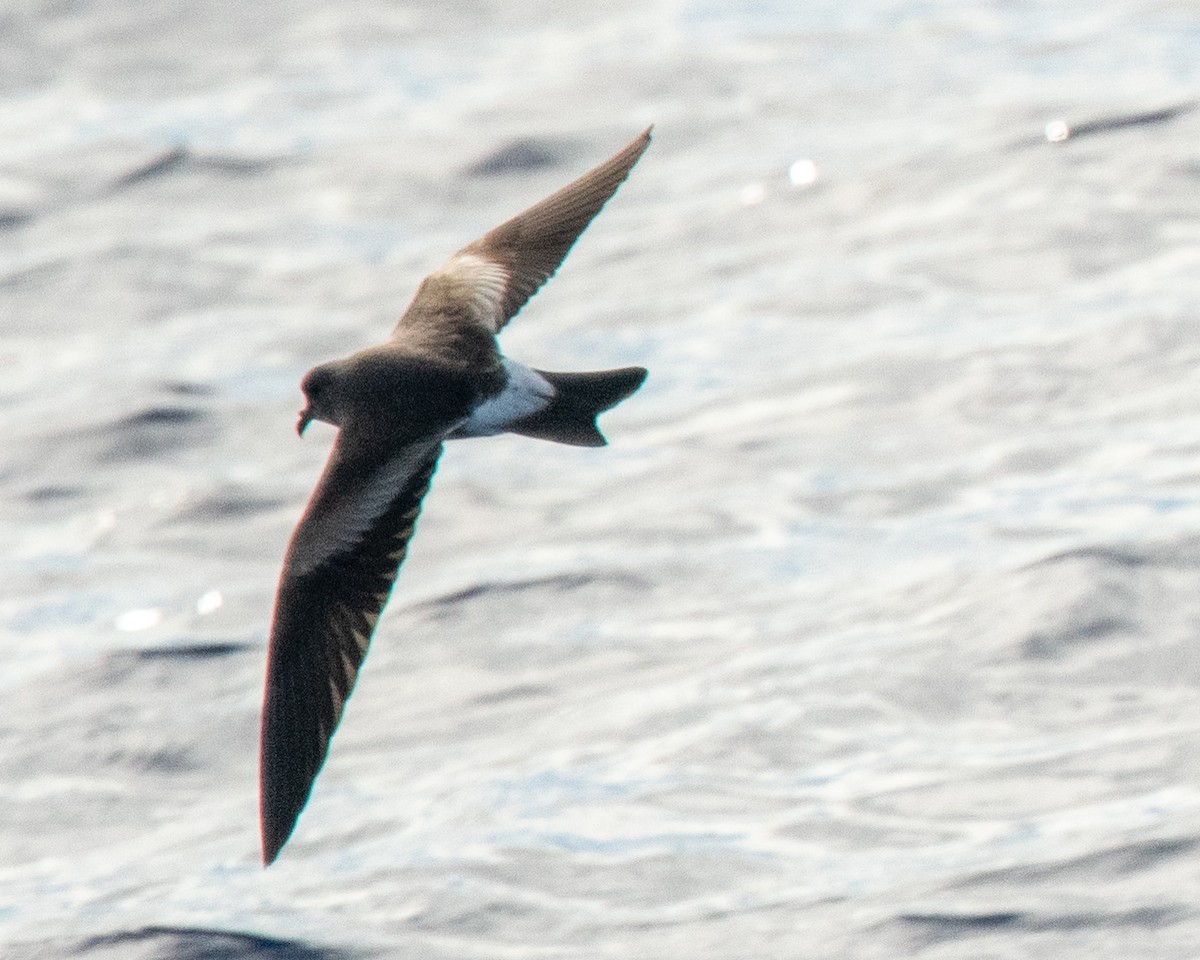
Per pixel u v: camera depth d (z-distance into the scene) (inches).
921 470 582.2
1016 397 620.7
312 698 226.4
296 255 815.1
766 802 411.8
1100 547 505.0
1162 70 911.7
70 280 802.8
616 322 727.7
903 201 796.0
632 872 387.9
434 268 792.3
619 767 433.4
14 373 721.0
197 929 382.9
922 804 403.2
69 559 584.4
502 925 373.7
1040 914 355.6
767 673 468.4
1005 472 573.3
